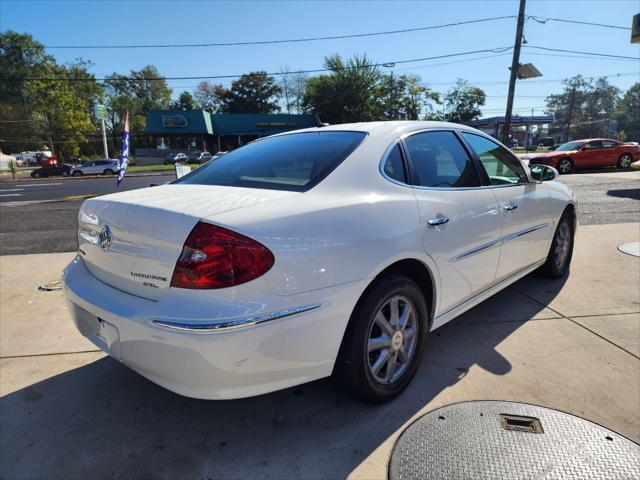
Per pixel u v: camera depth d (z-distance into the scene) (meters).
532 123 51.31
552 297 3.89
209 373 1.73
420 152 2.69
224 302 1.70
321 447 2.08
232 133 50.16
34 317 3.69
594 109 116.75
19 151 68.19
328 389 2.57
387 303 2.28
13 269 5.21
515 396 2.42
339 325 2.01
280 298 1.79
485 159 3.21
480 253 2.90
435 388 2.53
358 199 2.18
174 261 1.77
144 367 1.88
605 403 2.34
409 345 2.49
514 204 3.27
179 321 1.70
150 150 45.16
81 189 20.59
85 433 2.23
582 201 9.62
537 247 3.75
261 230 1.78
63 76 71.06
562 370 2.69
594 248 5.48
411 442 2.06
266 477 1.91
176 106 87.88
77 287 2.26
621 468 1.86
